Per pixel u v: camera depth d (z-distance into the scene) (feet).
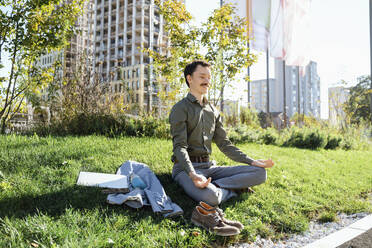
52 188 8.68
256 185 10.29
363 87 104.27
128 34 186.39
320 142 27.61
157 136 19.81
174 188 9.78
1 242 5.62
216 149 17.25
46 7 20.10
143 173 9.45
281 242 7.73
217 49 24.49
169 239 6.66
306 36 44.91
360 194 12.76
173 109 9.04
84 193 8.46
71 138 15.81
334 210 10.27
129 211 7.94
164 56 25.03
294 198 10.74
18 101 21.81
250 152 19.13
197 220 7.58
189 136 9.25
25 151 11.78
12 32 19.19
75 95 20.53
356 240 7.75
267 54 49.93
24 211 7.20
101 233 6.44
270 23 36.99
